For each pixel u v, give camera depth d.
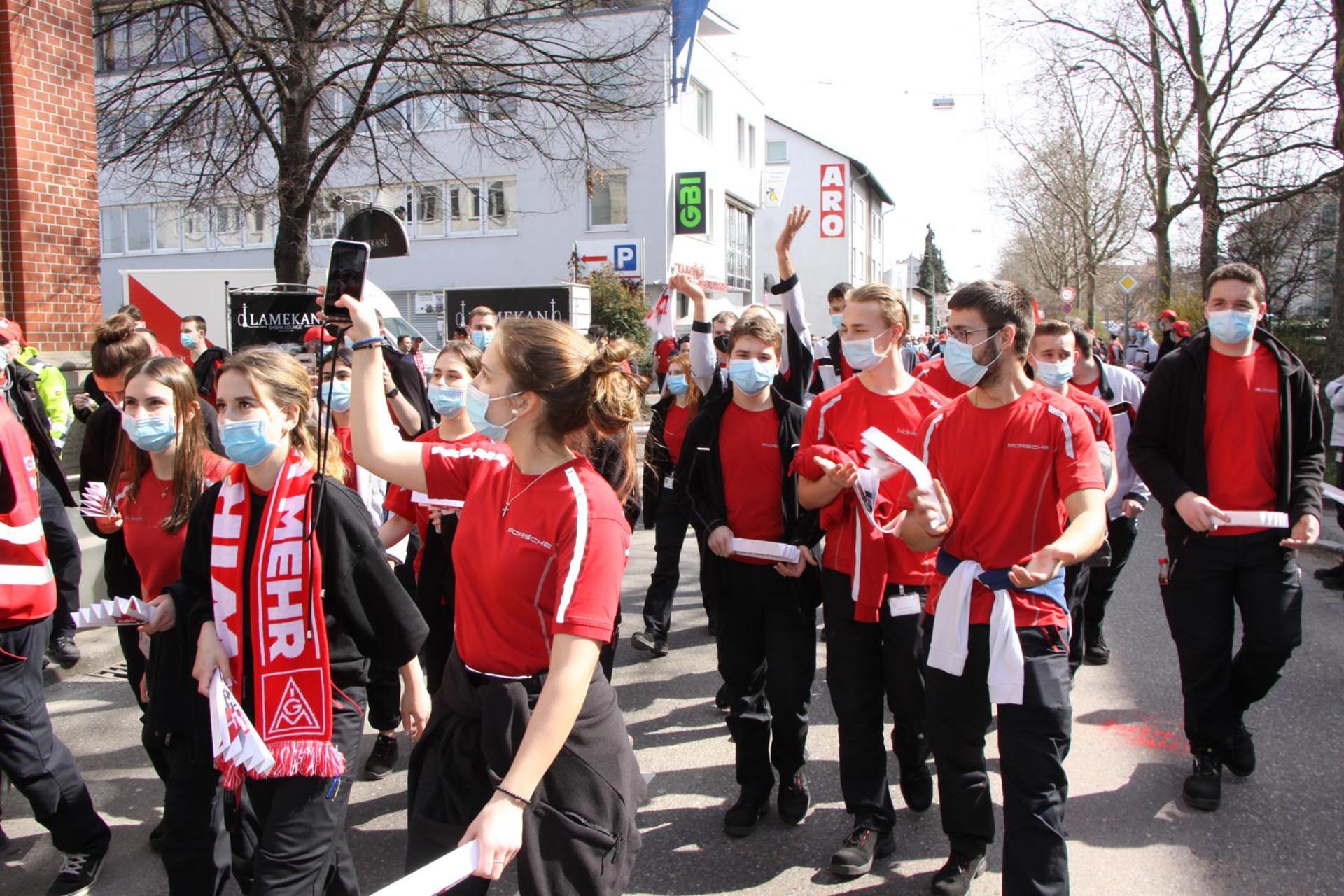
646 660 5.96
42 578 3.35
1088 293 32.19
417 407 5.96
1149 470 3.97
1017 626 2.86
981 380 2.95
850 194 48.25
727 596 3.66
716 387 4.70
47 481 5.70
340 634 2.68
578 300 19.08
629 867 2.24
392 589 2.68
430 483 2.44
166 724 2.77
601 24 21.45
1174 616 4.00
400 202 27.17
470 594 2.26
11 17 9.22
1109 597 5.59
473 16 14.45
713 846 3.65
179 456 3.28
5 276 9.40
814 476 3.36
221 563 2.65
